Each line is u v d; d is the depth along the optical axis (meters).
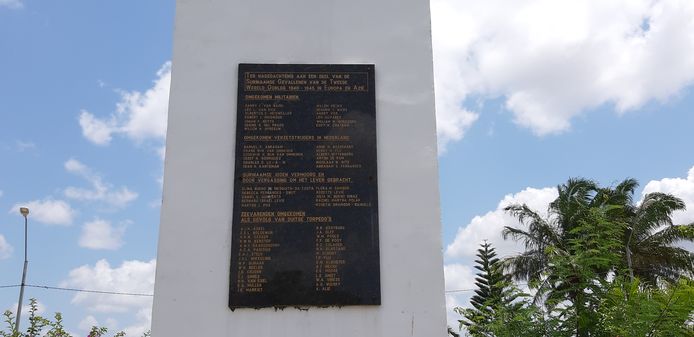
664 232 27.92
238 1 7.15
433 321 6.16
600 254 7.50
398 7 7.23
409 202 6.51
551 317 7.30
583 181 26.56
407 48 7.07
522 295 7.50
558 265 7.39
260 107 6.73
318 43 7.05
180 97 6.76
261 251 6.26
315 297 6.16
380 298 6.19
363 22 7.15
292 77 6.86
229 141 6.64
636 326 6.79
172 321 6.05
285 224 6.36
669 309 6.79
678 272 27.59
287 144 6.61
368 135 6.69
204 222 6.36
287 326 6.09
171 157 6.55
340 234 6.36
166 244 6.27
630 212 27.86
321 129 6.69
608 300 7.16
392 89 6.91
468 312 7.93
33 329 9.61
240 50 6.98
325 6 7.18
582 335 7.19
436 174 6.61
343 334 6.10
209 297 6.14
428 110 6.84
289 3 7.18
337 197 6.46
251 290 6.15
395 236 6.39
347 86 6.87
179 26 7.02
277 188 6.46
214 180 6.50
